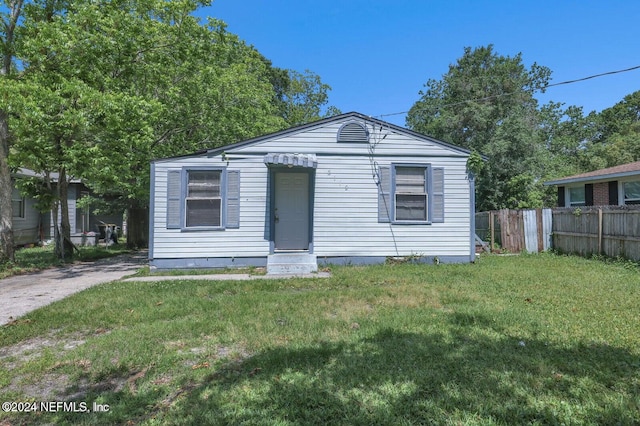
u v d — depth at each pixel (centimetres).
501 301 521
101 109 867
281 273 791
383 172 912
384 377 290
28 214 1567
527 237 1166
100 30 985
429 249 919
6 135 1005
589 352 334
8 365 335
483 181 2016
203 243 867
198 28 1102
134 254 1351
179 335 398
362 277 720
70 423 242
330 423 232
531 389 269
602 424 229
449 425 229
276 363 320
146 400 266
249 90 1369
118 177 1051
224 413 245
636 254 823
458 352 338
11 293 645
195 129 1293
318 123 901
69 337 411
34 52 921
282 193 900
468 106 2236
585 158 2695
